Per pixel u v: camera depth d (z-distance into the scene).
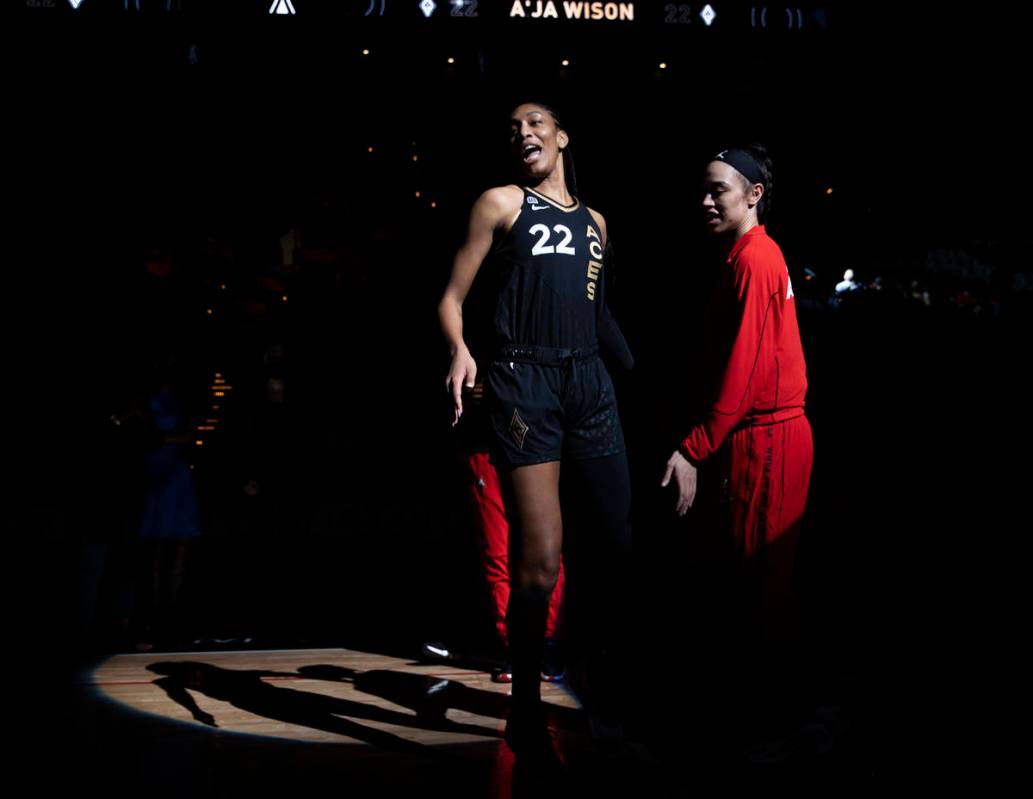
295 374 10.32
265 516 7.84
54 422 9.23
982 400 9.20
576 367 3.00
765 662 3.08
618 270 9.39
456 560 7.74
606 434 3.08
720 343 3.04
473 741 3.24
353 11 6.56
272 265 11.59
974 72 7.93
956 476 8.26
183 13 6.45
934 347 9.64
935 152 9.38
